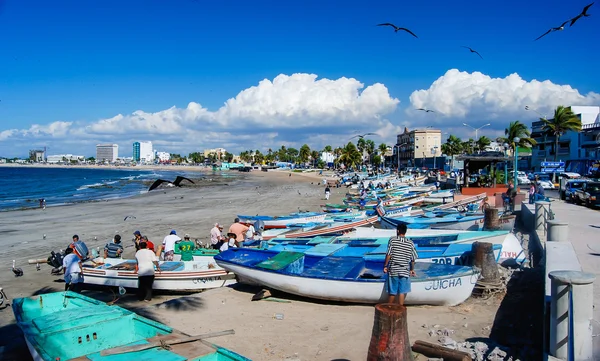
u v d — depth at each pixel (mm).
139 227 29828
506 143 60719
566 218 22359
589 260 12312
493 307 10742
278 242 17469
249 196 56969
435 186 50875
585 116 70062
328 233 22812
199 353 6926
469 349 8219
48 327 8156
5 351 9711
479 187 36812
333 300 11547
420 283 10414
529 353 7746
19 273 16688
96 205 46312
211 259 16016
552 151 72688
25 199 57719
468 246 13945
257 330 9992
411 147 135125
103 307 9219
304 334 9672
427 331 9359
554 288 6445
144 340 7434
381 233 19484
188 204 46469
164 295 14062
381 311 6539
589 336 6180
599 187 30078
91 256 17641
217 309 11602
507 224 20281
